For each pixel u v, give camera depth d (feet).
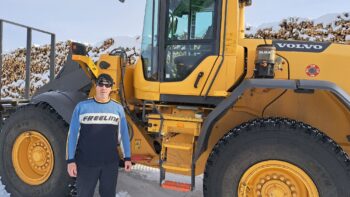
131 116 11.64
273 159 8.72
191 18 10.74
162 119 10.86
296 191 8.71
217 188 9.27
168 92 10.94
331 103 9.67
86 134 8.83
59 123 11.31
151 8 11.19
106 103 9.04
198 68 10.57
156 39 11.11
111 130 8.96
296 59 10.53
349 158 8.57
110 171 9.05
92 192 9.03
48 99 11.56
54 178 11.21
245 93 10.11
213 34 10.46
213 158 9.39
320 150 8.37
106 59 11.68
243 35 11.94
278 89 9.65
